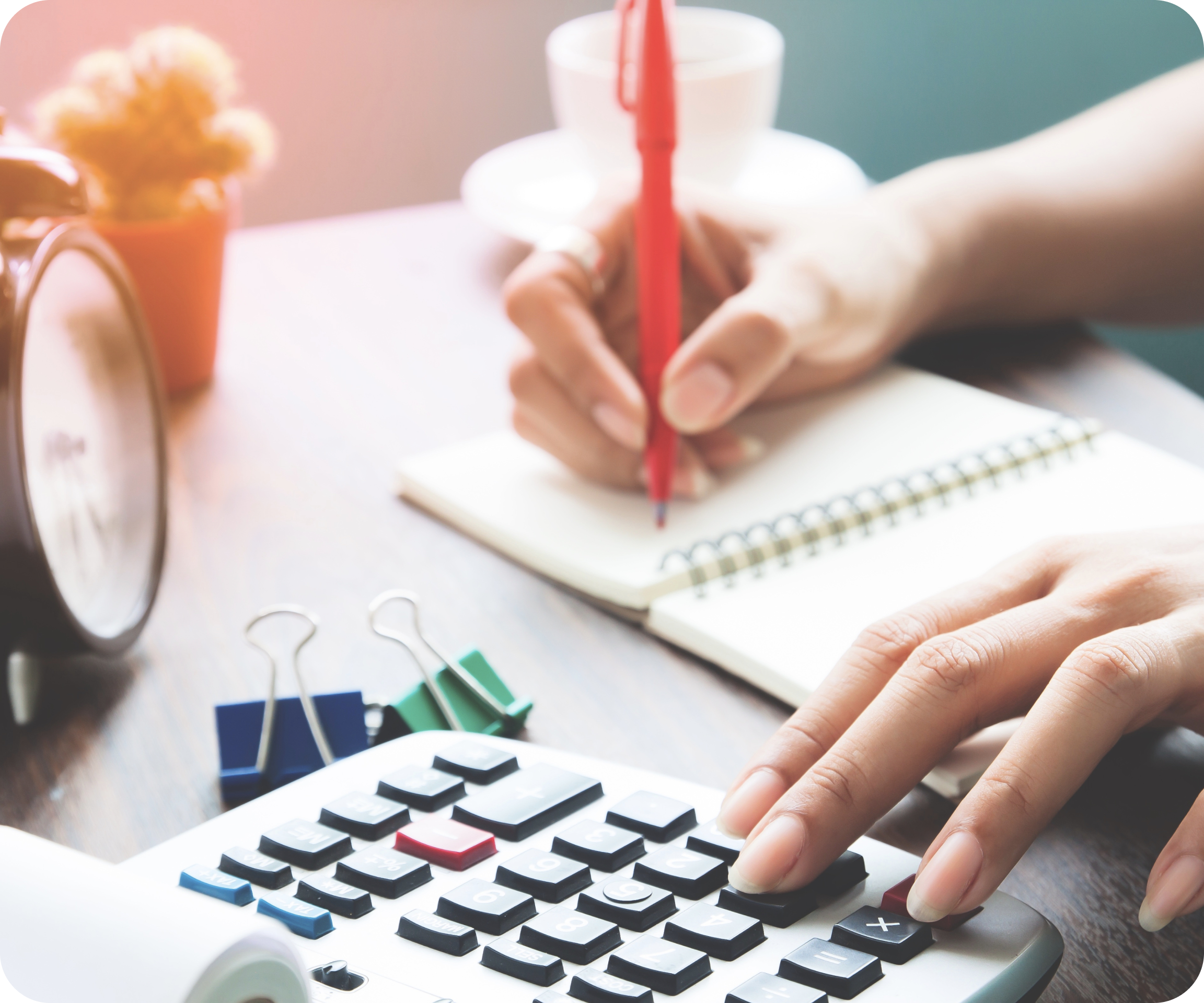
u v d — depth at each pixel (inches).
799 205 29.2
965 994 10.6
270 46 57.9
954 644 14.2
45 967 9.2
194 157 26.8
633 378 24.1
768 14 61.2
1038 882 13.7
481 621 20.2
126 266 27.4
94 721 17.6
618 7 23.9
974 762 15.2
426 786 14.3
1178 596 15.1
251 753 16.1
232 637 19.8
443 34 60.7
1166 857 12.1
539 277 24.4
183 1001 8.6
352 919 12.2
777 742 14.0
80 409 19.4
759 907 12.0
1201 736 15.5
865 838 13.4
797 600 19.5
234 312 35.0
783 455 24.8
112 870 10.0
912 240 28.7
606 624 20.2
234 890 12.3
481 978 11.2
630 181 28.3
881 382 28.1
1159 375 28.8
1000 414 25.5
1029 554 17.0
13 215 18.0
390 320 34.1
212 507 24.3
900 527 21.7
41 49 52.4
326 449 26.8
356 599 21.0
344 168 61.6
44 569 16.7
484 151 63.9
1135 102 35.9
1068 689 12.9
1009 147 36.0
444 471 24.9
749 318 22.9
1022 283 31.2
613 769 14.8
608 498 23.6
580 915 11.9
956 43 57.1
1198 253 32.8
